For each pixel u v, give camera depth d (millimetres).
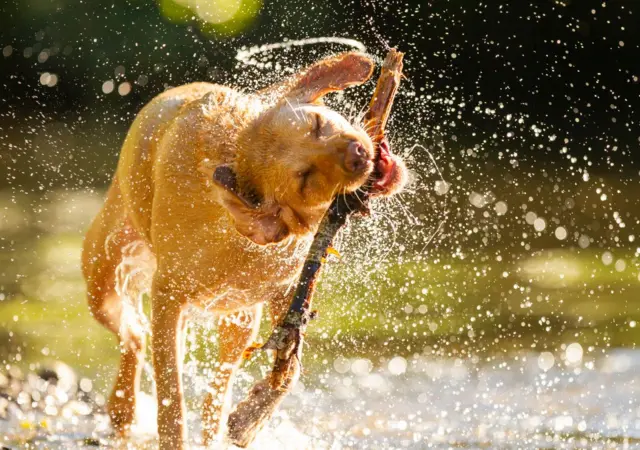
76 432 8875
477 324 13375
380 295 14578
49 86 31516
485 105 28578
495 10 28984
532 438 8766
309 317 7324
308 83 7863
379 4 27062
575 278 15930
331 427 9203
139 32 32250
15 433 8680
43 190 24016
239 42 31062
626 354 11758
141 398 9594
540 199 22266
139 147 8477
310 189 7230
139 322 9305
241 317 8703
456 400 10133
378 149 7531
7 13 32281
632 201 22266
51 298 14773
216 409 8758
